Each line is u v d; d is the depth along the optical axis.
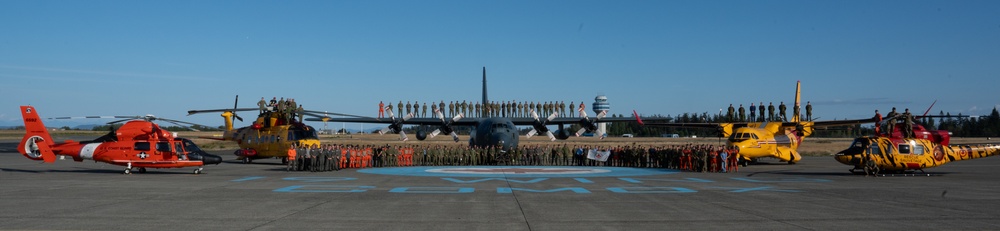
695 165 34.78
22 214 14.17
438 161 43.00
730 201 17.38
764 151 39.97
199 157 30.16
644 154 40.38
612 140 116.56
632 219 13.62
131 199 17.48
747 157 39.56
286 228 12.30
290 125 41.34
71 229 12.08
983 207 15.77
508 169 36.66
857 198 18.19
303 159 33.66
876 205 16.28
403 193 19.67
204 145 87.19
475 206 16.08
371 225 12.73
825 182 24.94
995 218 13.65
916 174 30.31
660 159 39.31
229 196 18.50
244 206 15.93
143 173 30.31
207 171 32.88
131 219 13.45
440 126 51.91
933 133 30.84
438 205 16.30
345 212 14.79
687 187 22.33
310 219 13.56
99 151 29.72
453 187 22.12
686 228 12.36
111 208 15.36
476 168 37.97
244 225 12.66
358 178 27.19
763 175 30.16
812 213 14.61
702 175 30.33
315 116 44.81
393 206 16.03
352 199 17.77
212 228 12.26
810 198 18.20
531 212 14.84
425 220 13.47
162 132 30.00
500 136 43.78
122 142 29.55
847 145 85.81
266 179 26.19
